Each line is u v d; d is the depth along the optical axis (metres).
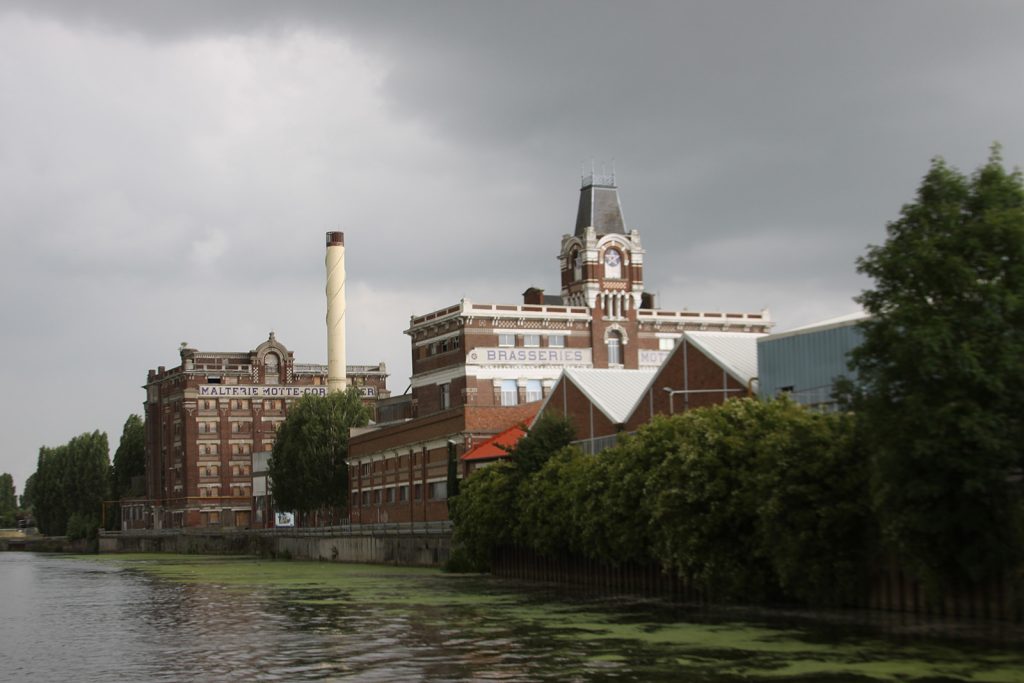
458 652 49.00
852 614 54.47
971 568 48.41
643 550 68.94
